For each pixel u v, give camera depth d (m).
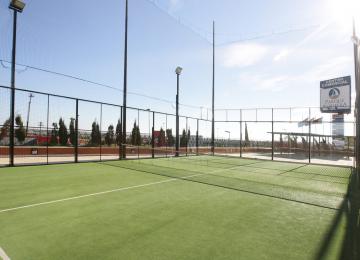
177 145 20.89
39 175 9.88
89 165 13.60
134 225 4.49
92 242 3.77
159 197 6.58
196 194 7.00
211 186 8.20
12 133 12.50
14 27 12.20
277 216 5.12
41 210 5.29
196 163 15.70
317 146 26.20
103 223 4.57
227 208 5.66
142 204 5.88
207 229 4.35
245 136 28.25
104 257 3.31
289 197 6.80
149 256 3.35
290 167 14.20
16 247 3.58
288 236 4.08
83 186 7.83
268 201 6.34
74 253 3.42
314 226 4.55
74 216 4.93
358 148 9.55
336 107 16.58
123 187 7.78
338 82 16.50
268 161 17.66
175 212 5.29
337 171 12.73
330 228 4.45
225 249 3.59
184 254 3.42
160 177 9.86
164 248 3.60
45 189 7.32
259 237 4.03
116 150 22.72
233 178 9.95
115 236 4.00
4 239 3.84
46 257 3.30
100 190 7.30
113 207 5.59
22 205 5.64
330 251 3.55
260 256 3.39
